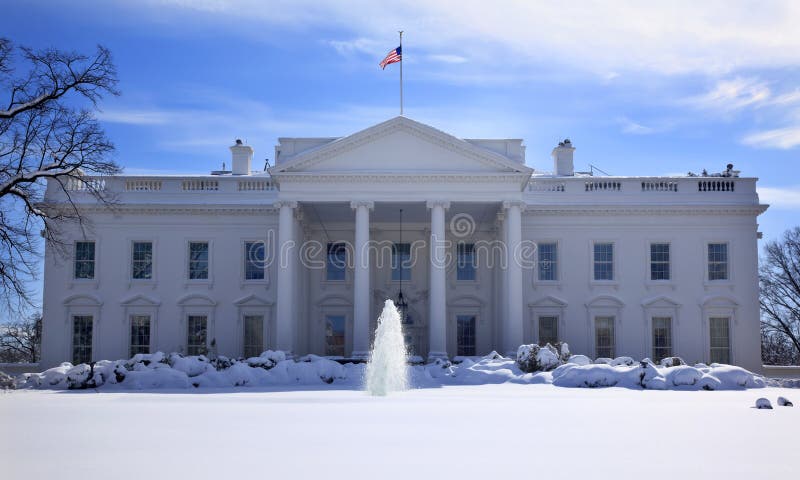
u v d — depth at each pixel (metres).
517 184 46.22
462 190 46.19
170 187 53.19
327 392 29.83
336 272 54.00
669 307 51.78
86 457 12.13
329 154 46.41
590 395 28.08
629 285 52.00
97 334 51.78
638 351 51.56
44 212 39.25
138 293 52.06
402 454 12.42
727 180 52.91
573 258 52.31
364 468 11.07
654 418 18.56
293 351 46.16
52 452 12.69
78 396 27.59
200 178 53.19
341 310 53.62
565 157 57.44
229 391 30.78
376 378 31.09
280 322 45.34
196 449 12.99
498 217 48.25
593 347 51.66
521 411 20.56
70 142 37.94
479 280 53.19
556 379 35.16
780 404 23.47
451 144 46.31
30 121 37.03
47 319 52.00
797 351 77.88
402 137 46.66
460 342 53.16
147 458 12.02
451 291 53.19
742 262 52.03
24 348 80.38
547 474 10.57
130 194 52.81
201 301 52.09
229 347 51.88
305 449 12.98
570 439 14.35
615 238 52.34
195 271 52.62
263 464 11.43
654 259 52.38
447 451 12.75
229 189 53.31
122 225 52.59
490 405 22.62
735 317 51.62
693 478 10.27
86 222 46.66
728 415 19.47
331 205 47.78
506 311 45.97
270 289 52.19
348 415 19.25
